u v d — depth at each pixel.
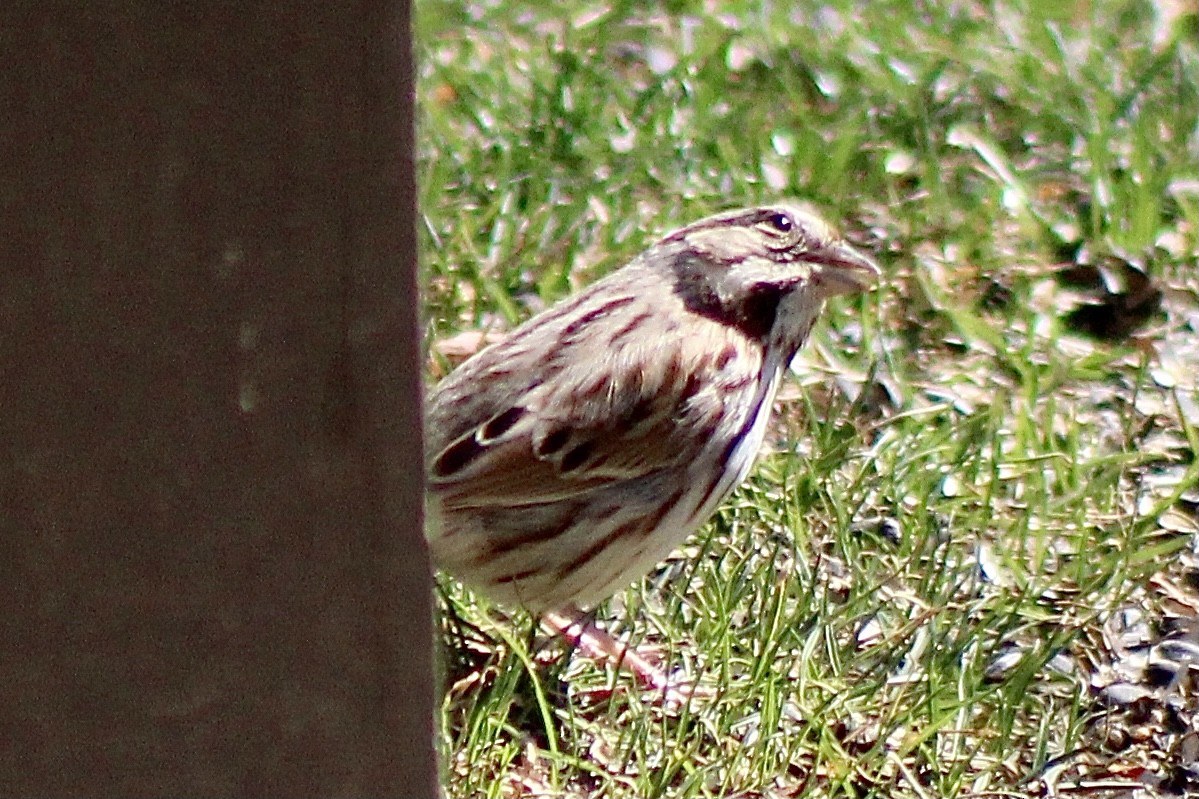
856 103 14.54
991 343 11.77
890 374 11.37
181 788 4.57
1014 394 11.41
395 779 4.73
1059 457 10.41
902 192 13.57
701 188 13.21
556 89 13.87
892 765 8.16
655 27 15.66
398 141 4.20
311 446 4.38
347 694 4.63
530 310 11.84
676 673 8.89
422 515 4.51
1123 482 10.58
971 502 10.12
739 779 8.02
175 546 4.38
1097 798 8.16
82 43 3.97
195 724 4.54
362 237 4.24
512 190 12.95
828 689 8.52
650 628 9.29
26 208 4.06
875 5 16.08
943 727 8.40
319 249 4.23
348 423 4.38
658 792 7.87
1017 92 14.52
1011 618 9.02
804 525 9.76
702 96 14.30
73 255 4.11
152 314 4.19
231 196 4.15
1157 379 11.44
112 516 4.32
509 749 8.11
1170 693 8.79
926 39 15.49
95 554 4.34
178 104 4.06
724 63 14.84
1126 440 10.75
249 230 4.18
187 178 4.11
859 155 13.78
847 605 9.02
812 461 10.10
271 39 4.06
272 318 4.26
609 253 12.36
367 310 4.30
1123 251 12.64
